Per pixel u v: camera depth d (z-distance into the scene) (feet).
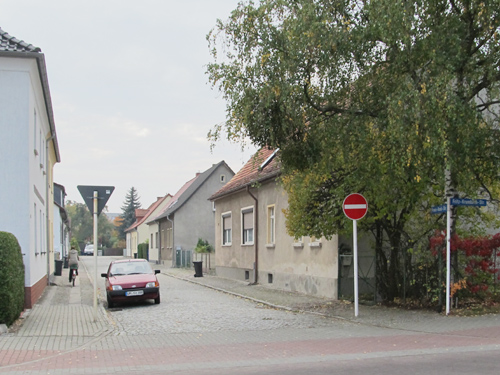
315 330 36.47
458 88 35.99
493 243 40.83
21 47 49.83
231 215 94.27
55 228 129.08
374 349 28.45
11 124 48.65
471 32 36.50
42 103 59.41
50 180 89.25
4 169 48.32
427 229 45.42
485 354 25.95
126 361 27.35
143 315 48.49
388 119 33.83
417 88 33.78
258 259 79.97
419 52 35.04
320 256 59.21
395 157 35.32
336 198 44.55
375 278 49.24
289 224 48.16
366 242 55.52
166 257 161.07
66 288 74.79
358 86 38.63
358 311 44.62
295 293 64.54
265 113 36.22
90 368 25.71
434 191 43.45
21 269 43.73
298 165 39.83
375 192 41.57
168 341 33.81
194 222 147.54
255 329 38.11
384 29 33.71
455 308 40.86
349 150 38.83
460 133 34.50
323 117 39.83
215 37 38.06
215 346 31.37
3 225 48.21
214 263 114.52
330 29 35.17
